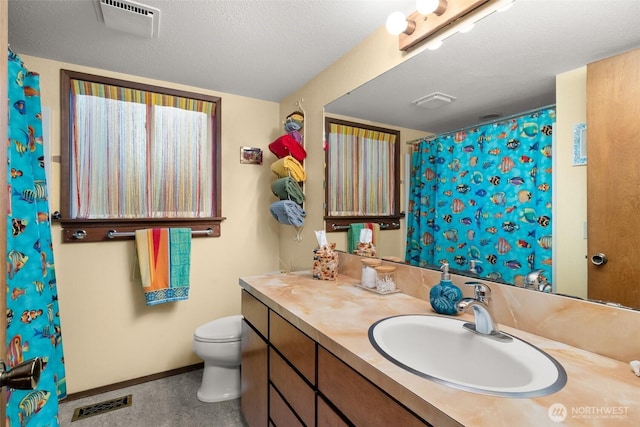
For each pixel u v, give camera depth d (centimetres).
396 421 72
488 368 92
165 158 225
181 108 230
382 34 162
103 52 182
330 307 127
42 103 187
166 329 227
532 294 102
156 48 177
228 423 178
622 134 86
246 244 256
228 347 191
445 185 137
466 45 126
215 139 242
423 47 142
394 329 107
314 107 218
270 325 140
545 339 96
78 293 199
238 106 251
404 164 155
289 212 213
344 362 91
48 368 137
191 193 234
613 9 88
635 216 83
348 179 189
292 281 172
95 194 203
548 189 102
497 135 117
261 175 262
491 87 119
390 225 163
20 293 122
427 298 137
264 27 159
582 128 94
